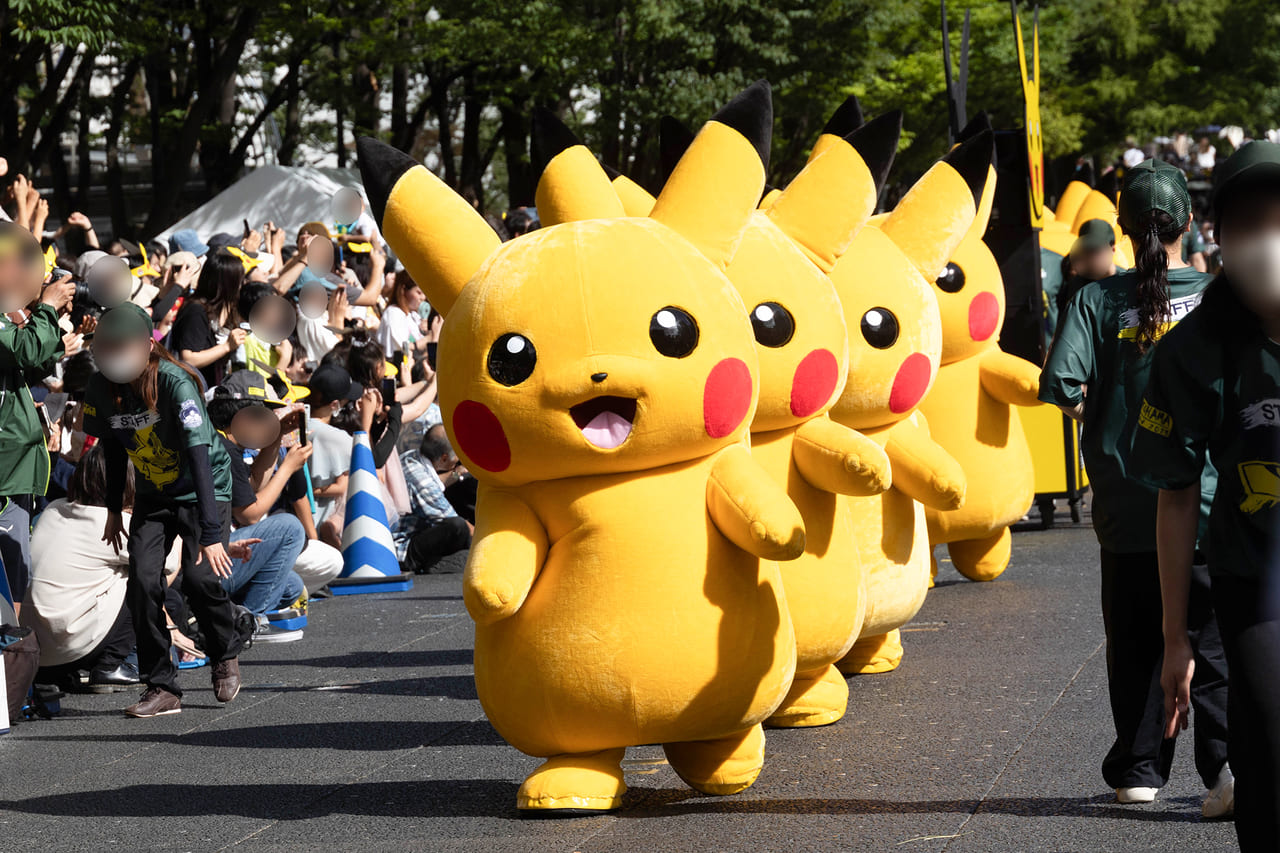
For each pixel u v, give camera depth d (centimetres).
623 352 787
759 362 938
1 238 1117
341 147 5406
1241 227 581
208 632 1249
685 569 801
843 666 1233
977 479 1527
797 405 961
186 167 4116
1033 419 2091
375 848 819
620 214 946
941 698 1128
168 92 5197
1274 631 586
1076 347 832
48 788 1010
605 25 3981
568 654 796
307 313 1958
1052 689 1134
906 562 1145
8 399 1166
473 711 1195
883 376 1099
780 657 830
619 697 793
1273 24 6844
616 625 792
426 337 2392
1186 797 834
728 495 803
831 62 4256
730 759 873
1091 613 1447
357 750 1078
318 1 4131
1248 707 579
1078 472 2105
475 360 804
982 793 866
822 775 927
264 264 2084
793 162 4841
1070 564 1777
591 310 789
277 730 1161
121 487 1258
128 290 1566
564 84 4256
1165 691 636
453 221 853
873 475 942
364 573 1922
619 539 801
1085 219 2178
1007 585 1648
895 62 4794
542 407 788
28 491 1187
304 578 1638
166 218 4116
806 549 984
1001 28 5022
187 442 1198
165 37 3809
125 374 1181
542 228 879
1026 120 1930
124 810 941
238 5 4044
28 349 1157
